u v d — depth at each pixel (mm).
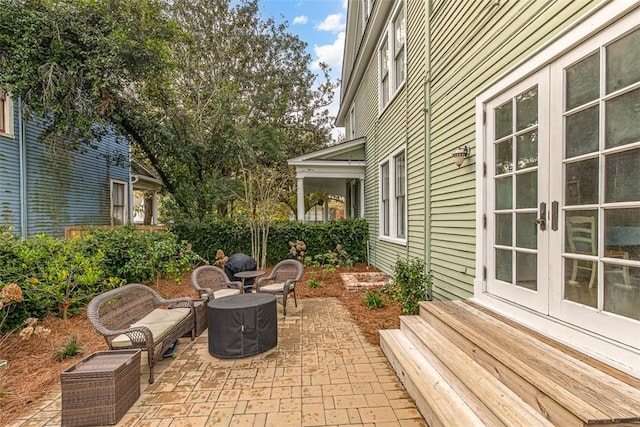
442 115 4531
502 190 3139
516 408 1815
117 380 2398
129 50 7047
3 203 7039
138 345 2979
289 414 2443
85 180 9500
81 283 4730
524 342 2355
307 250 9352
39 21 6270
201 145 9766
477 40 3562
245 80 16062
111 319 3213
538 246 2627
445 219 4457
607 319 2033
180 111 9430
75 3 6621
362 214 10109
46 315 4504
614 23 1989
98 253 5027
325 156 9898
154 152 9547
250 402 2615
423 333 3127
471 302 3578
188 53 13680
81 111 7117
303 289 6605
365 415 2408
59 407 2611
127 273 5949
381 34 8023
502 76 3072
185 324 3779
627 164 1942
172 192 10047
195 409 2531
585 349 2156
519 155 2883
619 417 1445
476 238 3547
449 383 2377
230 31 15805
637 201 1877
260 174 9312
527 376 1850
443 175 4508
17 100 6910
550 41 2465
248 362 3367
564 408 1565
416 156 5668
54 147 8016
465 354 2596
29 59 6438
